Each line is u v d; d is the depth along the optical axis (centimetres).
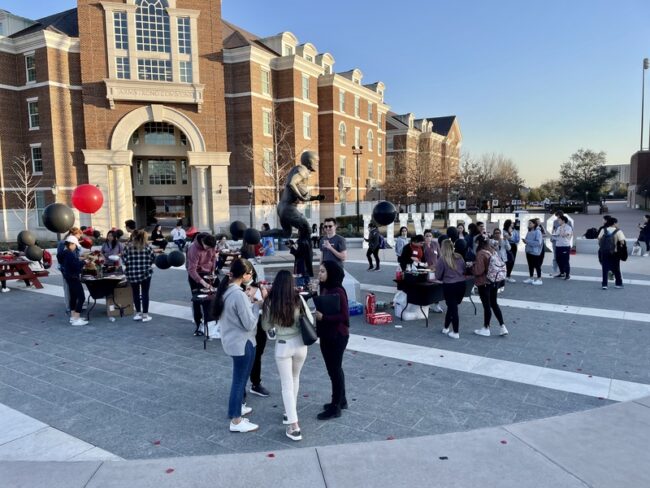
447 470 423
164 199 4772
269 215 3950
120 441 496
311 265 996
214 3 3572
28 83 3388
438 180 5609
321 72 4434
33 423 541
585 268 1681
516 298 1188
